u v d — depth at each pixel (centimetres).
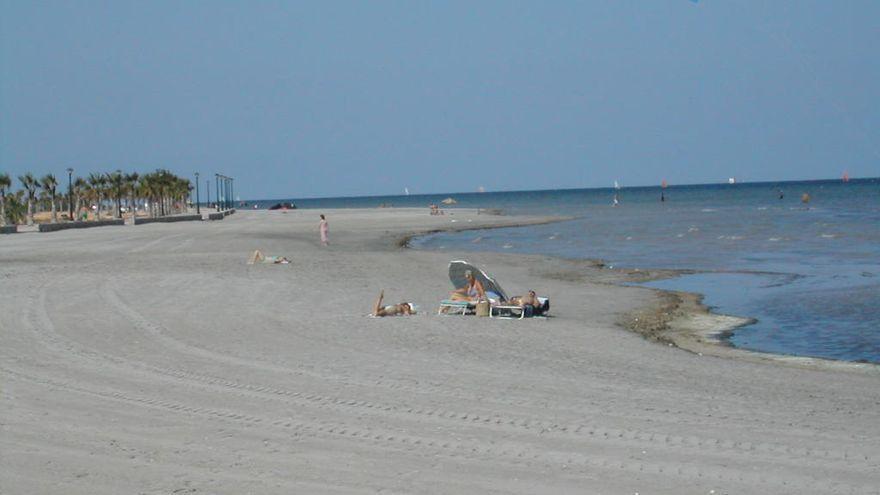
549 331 3131
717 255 6881
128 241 8881
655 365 2530
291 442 1673
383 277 5028
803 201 19638
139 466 1528
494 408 1939
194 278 4909
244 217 17550
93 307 3703
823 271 5525
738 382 2298
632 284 5003
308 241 8800
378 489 1409
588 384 2214
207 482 1445
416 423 1808
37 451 1614
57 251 7475
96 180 18625
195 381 2230
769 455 1582
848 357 2838
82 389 2133
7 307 3694
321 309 3675
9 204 15450
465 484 1429
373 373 2331
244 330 3100
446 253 7169
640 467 1511
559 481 1442
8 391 2105
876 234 8800
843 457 1570
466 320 3350
